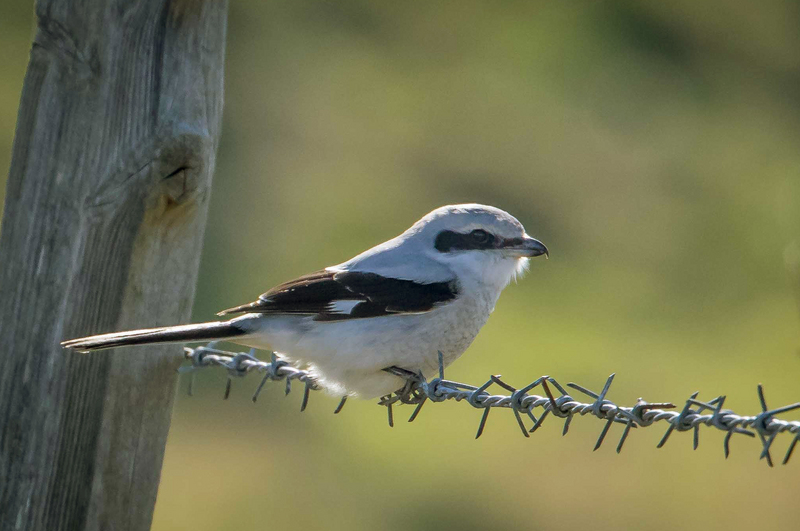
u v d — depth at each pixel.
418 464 11.73
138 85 5.04
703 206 16.61
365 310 6.17
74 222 5.03
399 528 10.84
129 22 5.02
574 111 18.64
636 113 18.64
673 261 15.62
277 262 15.09
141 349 5.32
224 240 15.44
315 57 19.31
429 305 6.27
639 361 13.44
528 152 17.45
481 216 6.64
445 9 20.11
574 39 19.64
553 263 15.80
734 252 15.70
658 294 15.01
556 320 14.43
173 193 5.09
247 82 18.42
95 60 5.00
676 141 17.92
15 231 5.06
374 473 11.48
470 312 6.46
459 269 6.50
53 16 5.01
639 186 16.77
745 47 19.06
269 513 10.69
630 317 14.55
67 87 5.03
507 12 20.11
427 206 16.58
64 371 5.05
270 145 17.47
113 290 5.11
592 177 17.36
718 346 13.91
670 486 11.33
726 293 14.92
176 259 5.27
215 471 11.33
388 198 16.58
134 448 5.33
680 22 19.27
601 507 10.98
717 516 10.88
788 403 12.70
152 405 5.40
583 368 13.31
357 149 17.45
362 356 6.17
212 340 6.17
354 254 15.34
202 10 5.16
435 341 6.32
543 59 19.55
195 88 5.15
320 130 17.92
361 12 19.75
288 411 12.52
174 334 5.14
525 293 15.10
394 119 18.14
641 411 4.43
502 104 18.58
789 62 18.80
